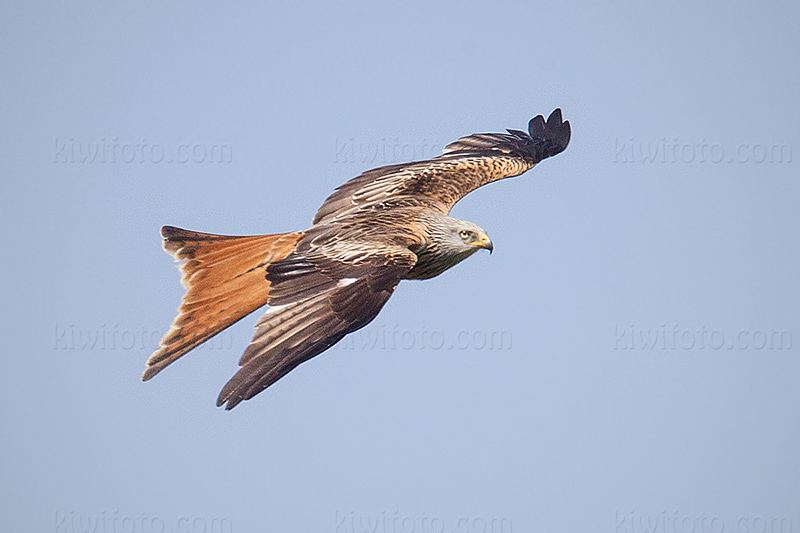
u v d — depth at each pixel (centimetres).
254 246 1275
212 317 1232
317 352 1048
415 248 1277
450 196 1554
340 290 1112
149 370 1188
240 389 999
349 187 1519
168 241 1265
